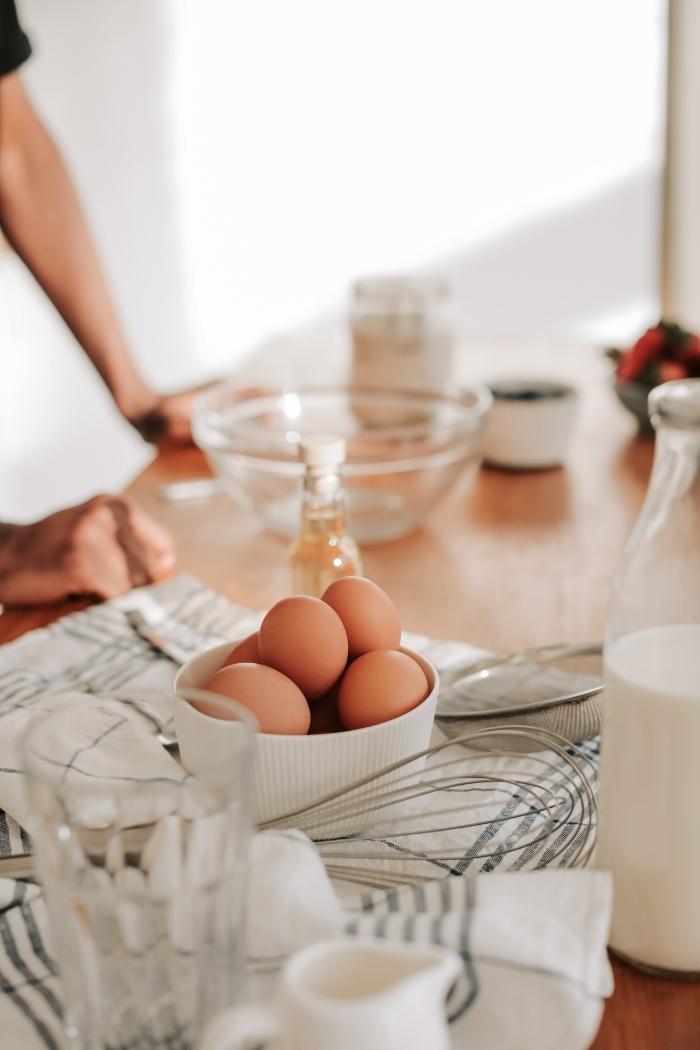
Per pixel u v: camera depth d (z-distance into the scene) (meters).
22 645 0.78
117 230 2.73
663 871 0.44
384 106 2.56
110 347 1.36
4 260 2.85
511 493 1.13
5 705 0.66
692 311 2.57
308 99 2.59
